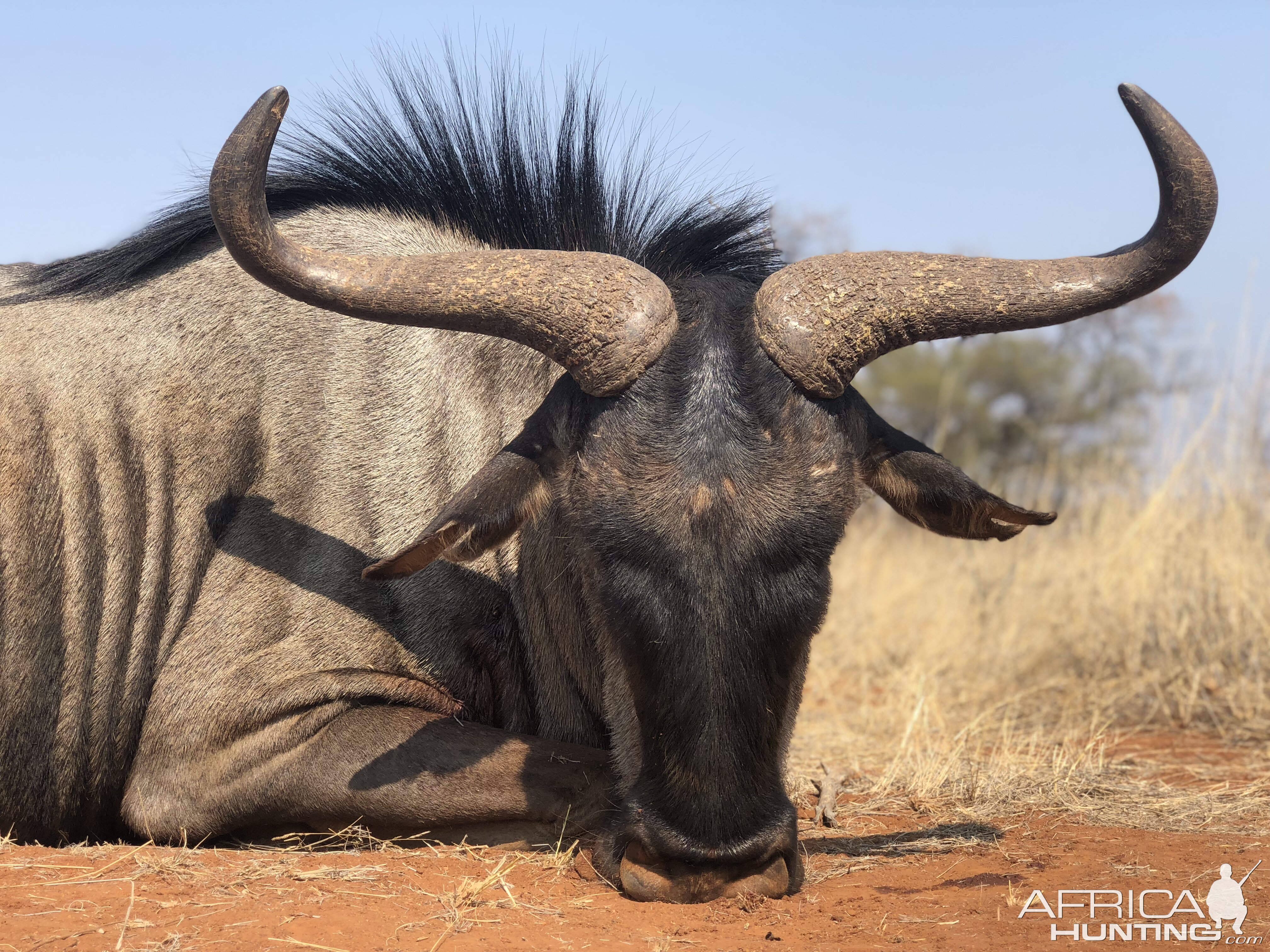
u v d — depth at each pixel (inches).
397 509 181.6
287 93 133.3
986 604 363.9
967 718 284.0
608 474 139.6
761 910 141.8
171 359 187.3
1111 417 858.1
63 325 190.1
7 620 178.1
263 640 176.4
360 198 204.1
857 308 142.9
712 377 140.8
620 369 141.6
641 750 143.7
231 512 183.0
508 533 148.3
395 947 129.6
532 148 202.7
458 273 145.5
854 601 423.2
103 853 158.4
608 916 138.7
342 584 178.4
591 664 173.6
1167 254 139.6
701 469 136.3
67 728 180.1
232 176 132.3
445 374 186.7
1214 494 366.6
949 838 183.9
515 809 166.2
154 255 193.6
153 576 181.8
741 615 134.1
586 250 191.8
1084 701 301.7
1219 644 312.7
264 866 155.4
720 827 137.0
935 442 890.7
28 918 134.2
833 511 139.6
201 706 175.2
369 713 174.4
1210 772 234.5
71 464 182.9
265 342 188.5
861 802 209.5
